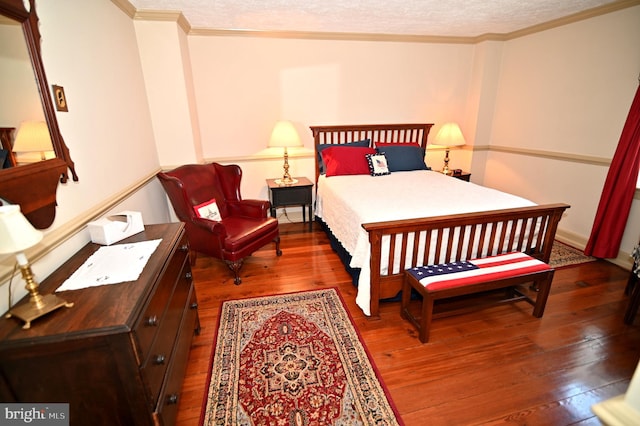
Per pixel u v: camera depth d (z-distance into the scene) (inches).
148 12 109.5
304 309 91.0
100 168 76.4
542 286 82.5
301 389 64.4
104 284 47.0
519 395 62.8
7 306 42.6
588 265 114.7
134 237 66.4
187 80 125.0
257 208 122.3
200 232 106.4
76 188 64.3
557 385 64.9
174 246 62.3
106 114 82.6
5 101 44.6
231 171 127.9
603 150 118.8
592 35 118.1
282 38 138.9
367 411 59.4
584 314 87.1
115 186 84.2
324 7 109.8
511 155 159.0
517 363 70.7
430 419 57.9
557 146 136.3
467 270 78.5
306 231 152.3
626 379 66.2
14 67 47.0
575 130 128.1
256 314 89.0
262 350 75.4
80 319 39.0
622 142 107.2
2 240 34.4
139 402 41.7
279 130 134.5
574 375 67.3
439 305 90.8
